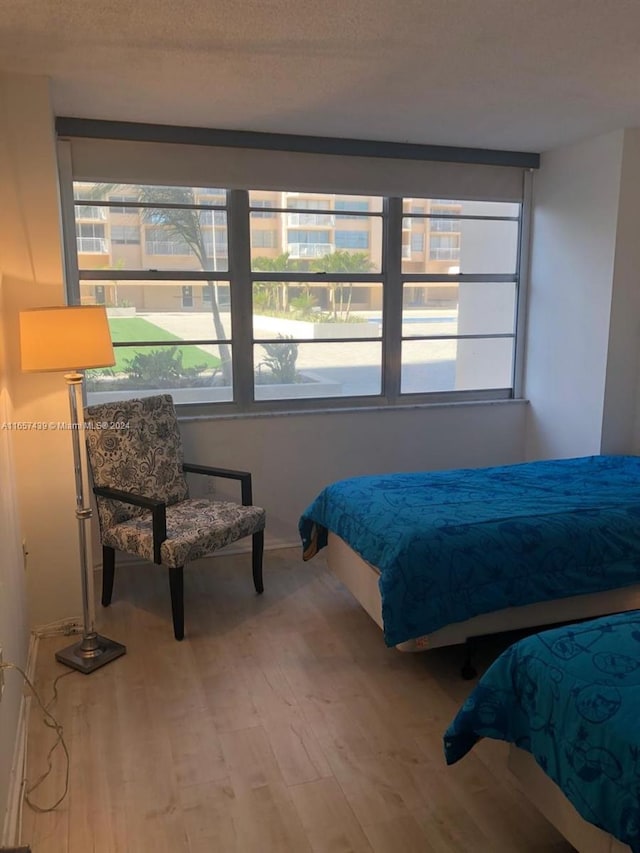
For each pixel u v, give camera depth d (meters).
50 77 2.80
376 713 2.48
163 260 3.86
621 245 3.91
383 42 2.46
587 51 2.56
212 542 3.12
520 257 4.61
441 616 2.51
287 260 4.10
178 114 3.42
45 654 2.89
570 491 3.17
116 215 3.73
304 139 3.87
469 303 4.59
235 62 2.65
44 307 2.71
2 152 2.74
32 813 2.00
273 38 2.41
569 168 4.18
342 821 1.96
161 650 2.92
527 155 4.38
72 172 3.55
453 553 2.54
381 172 4.12
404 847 1.86
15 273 2.81
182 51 2.53
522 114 3.45
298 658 2.86
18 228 2.80
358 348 4.35
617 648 1.74
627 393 4.11
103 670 2.76
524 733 1.73
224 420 4.02
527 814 1.98
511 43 2.48
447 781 2.12
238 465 4.09
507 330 4.72
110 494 3.13
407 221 4.31
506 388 4.77
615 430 4.12
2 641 2.06
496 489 3.20
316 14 2.21
